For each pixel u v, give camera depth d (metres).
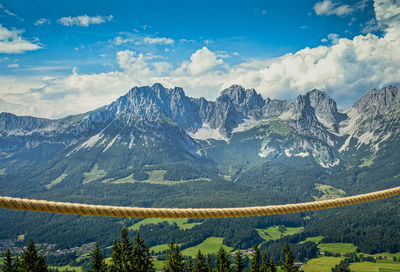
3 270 53.25
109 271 61.84
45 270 54.66
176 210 3.02
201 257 66.25
